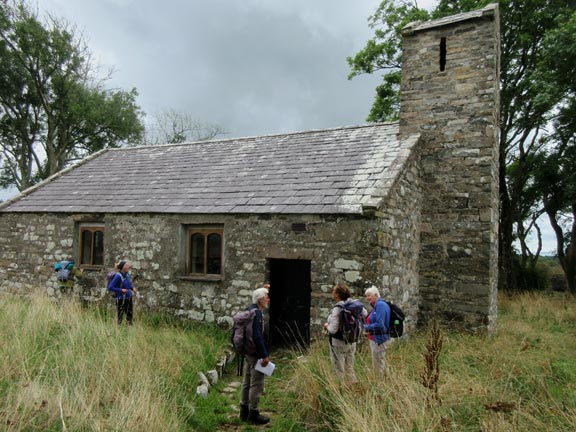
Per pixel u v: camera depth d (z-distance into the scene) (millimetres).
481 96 10328
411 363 6418
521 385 5254
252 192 10383
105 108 27406
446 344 8234
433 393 4613
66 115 26672
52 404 4445
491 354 6812
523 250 23172
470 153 10344
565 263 20828
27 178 26391
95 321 8117
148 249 10984
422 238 10703
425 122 10906
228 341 8852
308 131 13039
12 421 3963
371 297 6270
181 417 5113
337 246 8648
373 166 9758
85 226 12211
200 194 11070
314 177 10156
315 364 6238
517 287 20391
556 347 8477
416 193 10461
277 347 9844
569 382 5859
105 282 11477
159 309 10664
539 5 16969
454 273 10297
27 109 26016
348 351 6055
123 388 5246
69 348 6156
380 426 4199
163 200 11312
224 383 6973
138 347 6648
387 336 6141
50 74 25328
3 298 10805
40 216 12766
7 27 23703
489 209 10062
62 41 24969
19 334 6668
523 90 18297
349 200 8750
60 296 11188
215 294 10016
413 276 10250
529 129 19031
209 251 10531
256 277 9531
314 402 5344
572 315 12805
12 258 13172
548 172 19531
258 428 5387
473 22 10539
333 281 8617
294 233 9141
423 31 11141
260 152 12641
